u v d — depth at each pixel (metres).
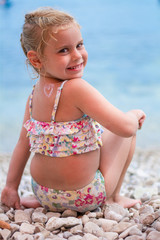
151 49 12.10
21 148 2.38
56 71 2.04
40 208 2.32
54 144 2.07
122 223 2.04
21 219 2.21
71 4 19.16
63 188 2.13
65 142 2.05
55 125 2.05
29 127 2.17
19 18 15.94
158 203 2.40
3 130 5.68
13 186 2.41
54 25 1.99
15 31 14.24
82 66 2.11
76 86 2.00
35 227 2.03
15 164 2.39
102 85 8.62
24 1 18.33
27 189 3.14
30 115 2.23
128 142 2.29
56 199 2.18
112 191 2.26
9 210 2.35
